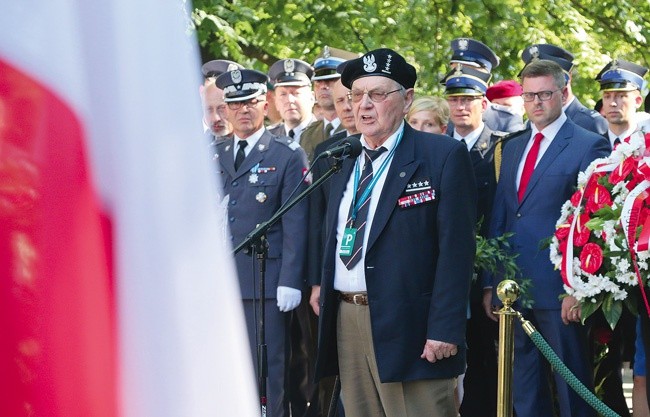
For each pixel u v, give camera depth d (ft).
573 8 77.00
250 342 34.76
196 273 6.88
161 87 6.86
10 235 6.51
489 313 33.60
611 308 29.12
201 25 66.13
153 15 6.86
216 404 6.90
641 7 81.30
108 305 6.75
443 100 35.35
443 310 25.12
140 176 6.84
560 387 32.76
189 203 6.88
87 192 6.71
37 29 6.63
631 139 28.73
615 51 80.23
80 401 6.61
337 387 27.07
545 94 32.81
